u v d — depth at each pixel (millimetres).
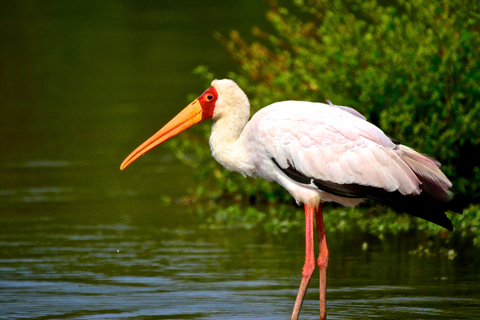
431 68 12859
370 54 13383
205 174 14508
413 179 8742
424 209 8844
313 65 13992
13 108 21906
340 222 12547
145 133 18672
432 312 8836
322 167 8922
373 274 10297
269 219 13227
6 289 9891
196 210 13852
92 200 14375
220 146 9625
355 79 13445
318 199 9148
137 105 21469
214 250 11547
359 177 8828
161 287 9930
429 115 12898
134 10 39938
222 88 9695
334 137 8938
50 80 25281
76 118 20453
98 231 12609
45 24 35844
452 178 12703
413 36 13188
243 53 15180
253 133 9320
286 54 14398
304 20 27125
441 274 10203
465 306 9008
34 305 9281
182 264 10898
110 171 16266
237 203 14266
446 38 13055
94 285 10031
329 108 9195
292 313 8672
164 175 16094
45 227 12797
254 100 14289
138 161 17250
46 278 10336
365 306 9109
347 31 13797
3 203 14156
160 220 13227
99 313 8992
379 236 11961
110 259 11156
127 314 8953
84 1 43531
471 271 10289
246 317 8836
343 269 10555
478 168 12836
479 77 12664
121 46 30312
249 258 11117
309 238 9047
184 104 21203
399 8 25219
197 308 9141
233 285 9977
